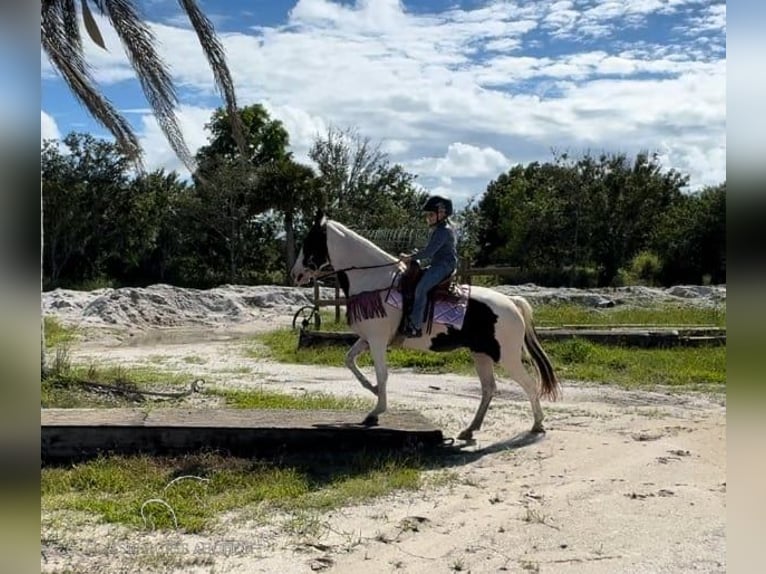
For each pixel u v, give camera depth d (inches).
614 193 1994.3
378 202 2110.0
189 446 316.5
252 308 1285.7
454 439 358.3
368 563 209.9
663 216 1971.0
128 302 1154.7
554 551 219.6
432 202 350.9
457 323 348.2
